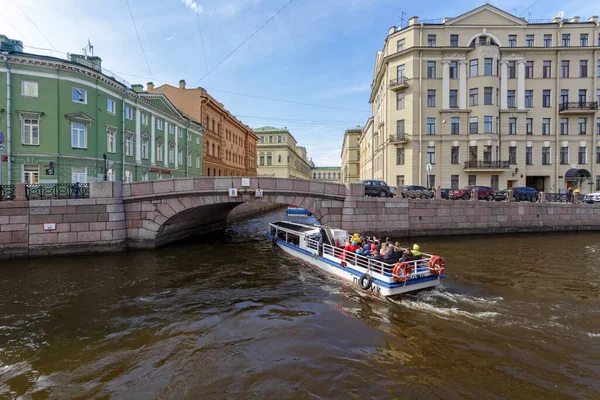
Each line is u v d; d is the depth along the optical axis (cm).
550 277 1089
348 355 600
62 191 1432
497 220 2041
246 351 615
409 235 1875
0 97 1958
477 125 2980
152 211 1463
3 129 1959
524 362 575
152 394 493
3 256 1252
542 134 3098
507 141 3052
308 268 1234
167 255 1398
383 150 3394
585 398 476
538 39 3073
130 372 552
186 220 1827
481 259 1341
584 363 572
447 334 684
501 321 749
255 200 1573
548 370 550
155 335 684
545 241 1784
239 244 1736
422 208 1906
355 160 7075
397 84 3061
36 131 2045
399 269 881
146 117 2883
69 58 2222
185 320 759
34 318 767
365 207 1777
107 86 2378
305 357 591
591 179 3089
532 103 3105
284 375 536
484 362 575
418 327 718
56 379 533
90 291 948
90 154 2233
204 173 4034
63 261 1255
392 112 3206
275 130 7462
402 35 3131
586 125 3109
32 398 487
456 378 527
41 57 2016
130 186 1433
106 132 2373
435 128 3052
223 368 559
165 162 3173
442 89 3028
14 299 883
